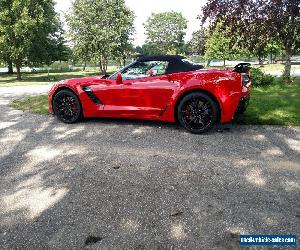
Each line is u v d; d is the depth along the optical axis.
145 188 3.49
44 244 2.60
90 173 3.93
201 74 5.36
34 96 11.00
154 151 4.65
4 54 27.78
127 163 4.21
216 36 36.44
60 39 38.84
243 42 11.41
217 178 3.68
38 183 3.72
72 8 29.09
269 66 33.62
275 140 4.96
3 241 2.67
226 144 4.86
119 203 3.18
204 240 2.57
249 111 6.54
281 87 10.19
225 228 2.71
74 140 5.32
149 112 5.80
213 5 11.02
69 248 2.54
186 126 5.49
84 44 28.80
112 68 48.12
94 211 3.05
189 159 4.29
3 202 3.31
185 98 5.38
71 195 3.39
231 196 3.25
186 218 2.88
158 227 2.76
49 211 3.09
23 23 26.48
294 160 4.14
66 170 4.05
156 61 5.79
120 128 5.95
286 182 3.53
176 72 5.63
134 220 2.88
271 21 10.34
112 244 2.56
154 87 5.66
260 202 3.12
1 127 6.42
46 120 6.88
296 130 5.44
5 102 10.09
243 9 10.59
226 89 5.20
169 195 3.31
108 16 28.89
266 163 4.07
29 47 28.08
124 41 30.72
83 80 6.30
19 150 4.91
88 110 6.27
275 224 2.75
